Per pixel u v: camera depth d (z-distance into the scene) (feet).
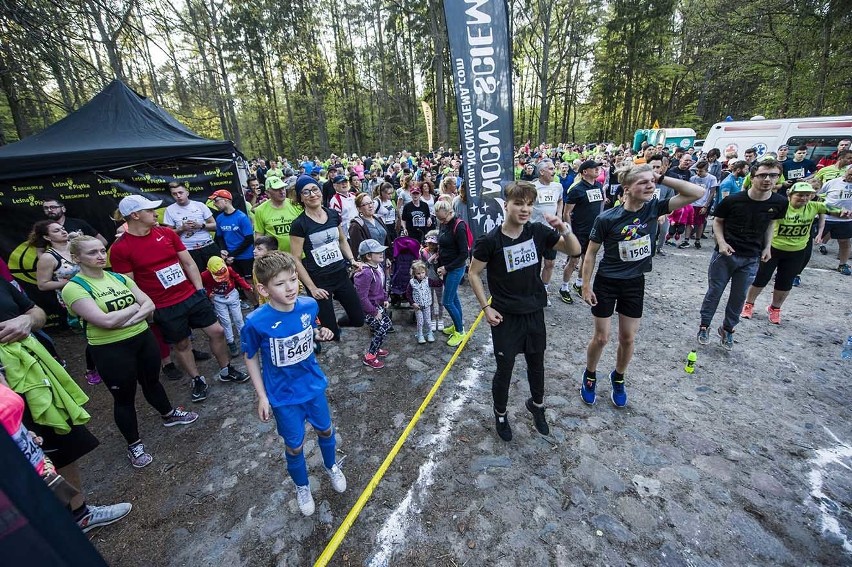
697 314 16.48
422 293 14.48
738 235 12.48
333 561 6.89
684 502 7.78
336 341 15.07
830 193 20.35
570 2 87.86
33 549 2.03
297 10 95.45
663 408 10.62
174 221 17.13
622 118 118.11
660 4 95.76
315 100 106.01
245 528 7.66
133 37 24.63
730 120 38.19
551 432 9.84
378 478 8.58
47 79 25.36
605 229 9.55
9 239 16.37
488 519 7.57
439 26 79.10
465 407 11.01
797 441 9.29
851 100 59.06
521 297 8.75
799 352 13.19
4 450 2.08
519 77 119.14
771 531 7.13
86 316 8.24
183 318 11.29
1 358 6.40
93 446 7.61
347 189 21.99
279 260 6.79
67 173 16.83
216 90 66.59
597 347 10.16
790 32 55.83
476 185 17.30
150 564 7.06
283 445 10.03
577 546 6.99
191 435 10.57
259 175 52.54
